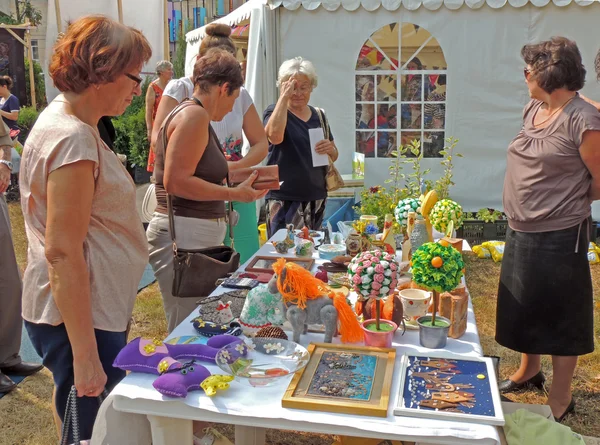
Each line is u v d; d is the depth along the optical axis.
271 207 4.46
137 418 1.90
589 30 6.58
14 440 3.10
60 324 1.95
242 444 2.60
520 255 3.02
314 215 4.53
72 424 1.96
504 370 3.84
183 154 2.63
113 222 1.94
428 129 7.10
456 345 2.19
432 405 1.73
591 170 2.76
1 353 3.59
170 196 2.73
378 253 2.21
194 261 2.71
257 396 1.80
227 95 2.78
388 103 7.07
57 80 1.84
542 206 2.89
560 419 3.18
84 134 1.78
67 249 1.75
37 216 1.89
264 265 3.04
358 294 2.25
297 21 6.85
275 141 4.18
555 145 2.80
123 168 1.98
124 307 2.01
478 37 6.76
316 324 2.21
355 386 1.83
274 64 6.94
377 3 6.71
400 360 2.04
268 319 2.22
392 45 6.91
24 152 1.87
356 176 6.82
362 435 1.68
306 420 1.69
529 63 2.85
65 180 1.74
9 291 3.49
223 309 2.31
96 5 13.59
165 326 4.57
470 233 6.62
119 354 1.92
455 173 7.10
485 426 1.66
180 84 3.59
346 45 6.90
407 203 3.11
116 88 1.85
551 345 3.03
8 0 18.45
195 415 1.77
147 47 1.91
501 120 6.92
